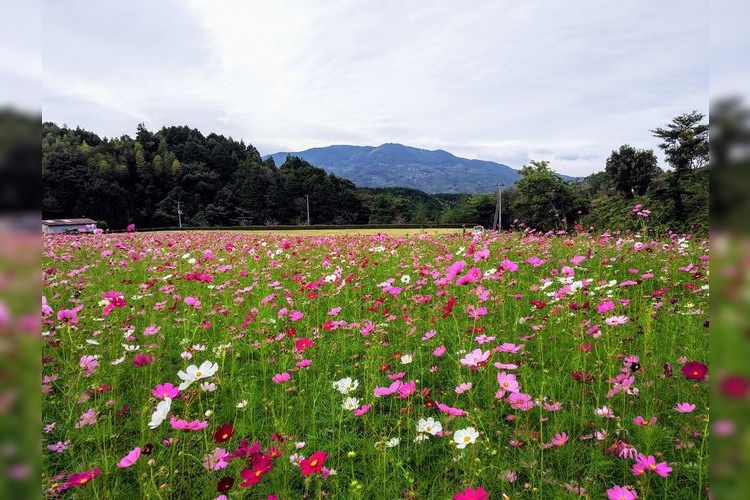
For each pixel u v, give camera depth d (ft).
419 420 6.70
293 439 6.26
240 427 7.15
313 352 9.91
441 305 11.18
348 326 10.48
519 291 13.84
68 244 26.81
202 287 14.98
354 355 9.74
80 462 6.38
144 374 8.49
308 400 8.21
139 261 20.99
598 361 7.69
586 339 9.29
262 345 9.66
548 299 12.17
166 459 6.44
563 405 7.45
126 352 9.36
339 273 14.69
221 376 8.63
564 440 6.09
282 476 6.10
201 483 6.04
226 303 13.08
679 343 9.37
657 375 7.82
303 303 12.89
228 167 274.36
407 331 10.14
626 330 9.67
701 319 9.74
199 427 5.46
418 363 9.51
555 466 6.25
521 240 23.68
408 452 6.71
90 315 10.67
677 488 5.62
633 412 7.19
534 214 128.98
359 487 5.24
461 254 17.75
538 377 8.27
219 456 5.68
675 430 6.64
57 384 7.84
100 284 15.96
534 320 10.98
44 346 8.58
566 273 11.57
